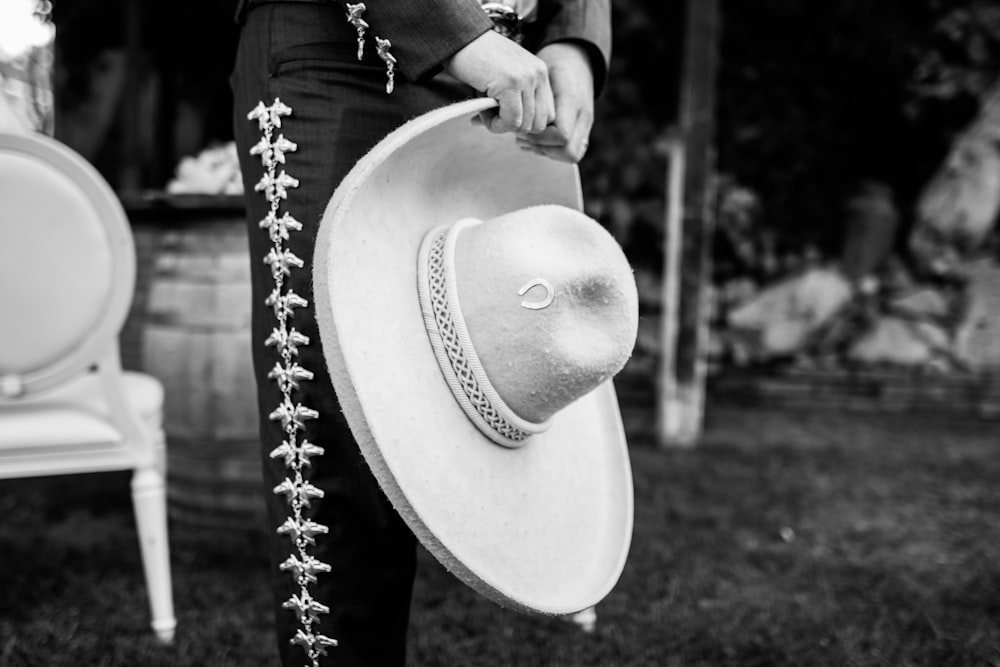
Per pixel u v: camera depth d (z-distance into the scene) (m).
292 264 1.20
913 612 2.18
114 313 1.93
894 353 5.30
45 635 1.96
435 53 1.14
